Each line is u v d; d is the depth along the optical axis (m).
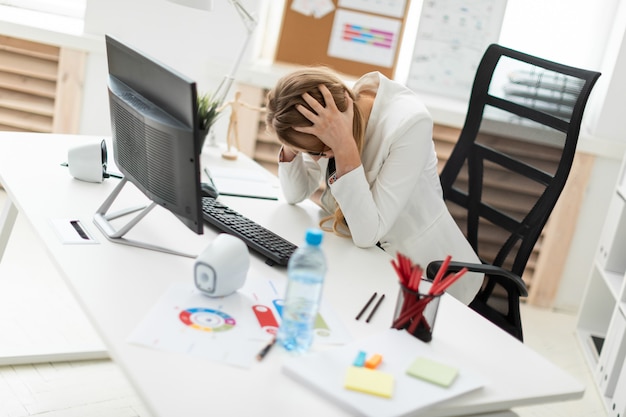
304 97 1.79
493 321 2.12
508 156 2.21
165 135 1.54
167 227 1.82
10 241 3.12
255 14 2.42
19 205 1.79
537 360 1.47
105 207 1.81
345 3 3.54
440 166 3.47
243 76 3.35
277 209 2.12
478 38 3.60
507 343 1.52
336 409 1.19
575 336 3.35
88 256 1.58
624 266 3.13
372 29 3.56
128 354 1.25
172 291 1.48
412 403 1.21
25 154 2.13
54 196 1.88
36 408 2.18
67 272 1.49
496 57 2.26
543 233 3.49
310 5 3.54
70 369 2.41
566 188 3.41
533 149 2.15
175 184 1.57
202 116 2.13
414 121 1.92
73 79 3.35
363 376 1.25
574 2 3.55
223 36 3.36
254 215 2.04
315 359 1.29
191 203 1.56
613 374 2.77
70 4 3.62
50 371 2.37
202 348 1.30
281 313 1.47
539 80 2.16
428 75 3.64
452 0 3.55
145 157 1.64
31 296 2.73
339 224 2.04
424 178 2.09
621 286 2.99
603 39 3.56
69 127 3.43
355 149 1.86
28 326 2.53
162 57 3.37
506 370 1.41
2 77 3.34
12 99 3.38
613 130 3.36
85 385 2.34
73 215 1.78
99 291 1.44
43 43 3.29
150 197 1.67
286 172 2.12
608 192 3.43
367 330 1.48
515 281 1.98
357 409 1.17
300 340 1.34
